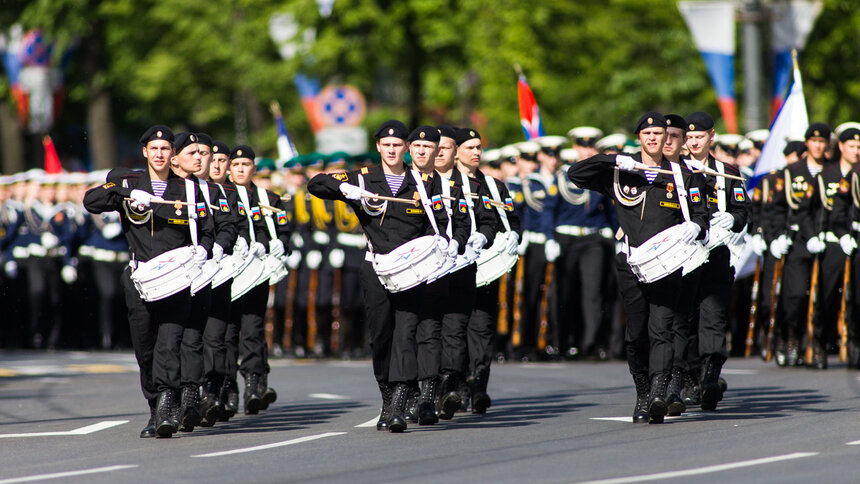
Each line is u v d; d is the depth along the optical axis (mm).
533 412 35594
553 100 88875
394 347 32000
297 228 57562
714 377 34219
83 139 131250
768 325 48344
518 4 82875
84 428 34500
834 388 39500
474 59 86375
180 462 27766
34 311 64875
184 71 117250
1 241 65125
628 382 43406
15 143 123812
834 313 47812
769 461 25844
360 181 32281
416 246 31672
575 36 85375
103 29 116625
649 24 96750
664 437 29656
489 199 34688
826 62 85562
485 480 24484
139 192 31141
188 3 111812
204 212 32031
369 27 91312
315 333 58031
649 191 32062
